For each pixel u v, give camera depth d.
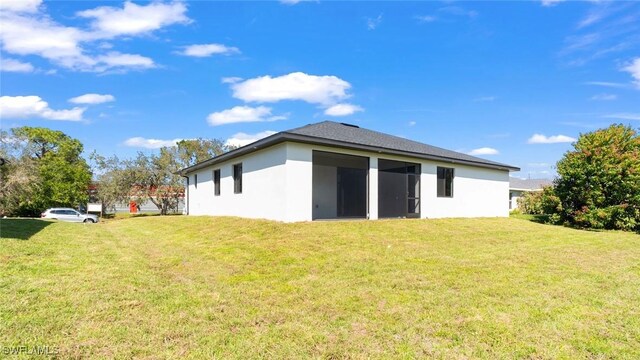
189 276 5.83
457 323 4.04
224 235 9.33
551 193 15.74
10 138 23.70
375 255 7.24
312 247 7.69
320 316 4.21
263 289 5.18
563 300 4.89
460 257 7.44
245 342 3.49
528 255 7.95
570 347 3.54
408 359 3.25
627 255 8.53
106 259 6.75
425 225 11.47
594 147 14.75
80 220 21.73
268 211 11.28
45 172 27.55
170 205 29.89
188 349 3.29
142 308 4.20
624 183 13.84
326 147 11.20
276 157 10.91
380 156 12.57
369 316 4.23
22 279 4.92
